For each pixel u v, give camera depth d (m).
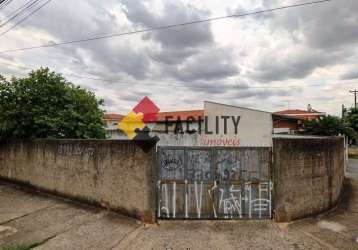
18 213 6.73
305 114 30.72
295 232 5.33
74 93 10.94
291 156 5.84
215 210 6.04
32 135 9.34
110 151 6.61
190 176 6.09
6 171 10.44
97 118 11.37
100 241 5.06
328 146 6.59
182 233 5.35
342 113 32.72
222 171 6.06
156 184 6.09
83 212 6.67
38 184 8.85
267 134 16.06
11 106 9.42
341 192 8.66
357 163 19.25
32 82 9.77
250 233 5.30
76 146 7.51
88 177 7.18
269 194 5.97
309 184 6.09
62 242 5.05
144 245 4.86
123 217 6.22
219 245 4.82
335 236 5.14
